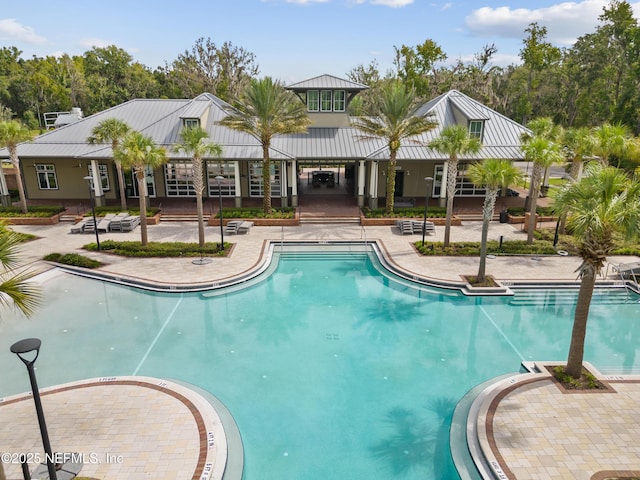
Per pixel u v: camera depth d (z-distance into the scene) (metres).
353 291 18.59
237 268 20.12
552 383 11.34
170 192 33.91
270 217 27.91
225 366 12.88
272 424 10.39
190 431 9.52
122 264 20.58
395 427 10.34
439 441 9.88
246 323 15.66
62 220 28.39
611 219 9.93
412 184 34.06
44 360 13.04
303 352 13.71
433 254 21.98
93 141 28.75
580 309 11.05
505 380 11.56
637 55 51.69
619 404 10.46
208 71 62.88
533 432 9.48
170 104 35.00
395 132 26.31
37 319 15.70
